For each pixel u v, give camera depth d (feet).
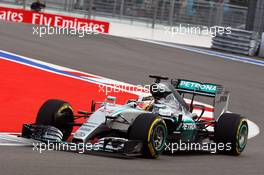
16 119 124.47
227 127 107.55
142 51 267.39
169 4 359.46
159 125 91.20
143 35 346.13
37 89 158.40
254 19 335.26
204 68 244.01
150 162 87.81
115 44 277.64
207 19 366.63
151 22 362.12
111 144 88.74
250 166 97.55
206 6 365.40
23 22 307.58
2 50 211.00
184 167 87.71
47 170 72.28
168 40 350.23
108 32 330.54
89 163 80.53
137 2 359.25
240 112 169.37
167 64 240.12
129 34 341.00
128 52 258.16
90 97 160.76
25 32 269.23
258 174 89.86
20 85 158.81
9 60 190.90
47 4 346.13
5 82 158.92
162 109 98.02
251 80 230.68
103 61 225.97
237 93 197.67
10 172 68.59
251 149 121.08
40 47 234.99
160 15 361.10
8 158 77.46
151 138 89.15
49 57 215.51
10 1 334.03
